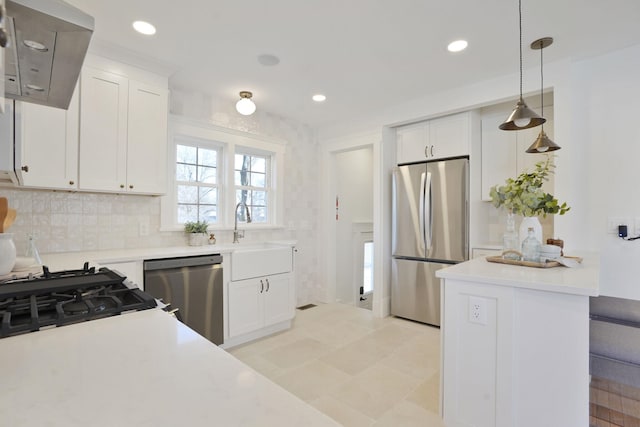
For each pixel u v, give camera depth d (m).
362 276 5.21
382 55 2.55
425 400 2.11
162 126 2.68
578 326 1.38
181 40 2.33
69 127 2.23
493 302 1.58
